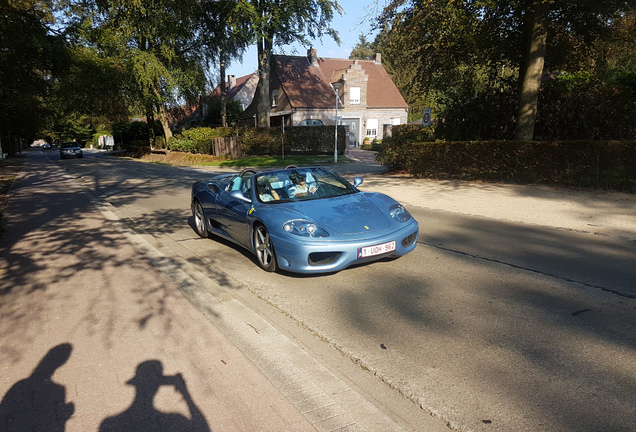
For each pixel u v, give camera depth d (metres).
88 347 3.33
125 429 2.40
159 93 31.02
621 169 9.85
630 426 2.32
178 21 29.20
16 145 64.19
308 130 29.28
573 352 3.14
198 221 7.37
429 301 4.21
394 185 12.99
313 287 4.70
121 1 26.98
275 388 2.78
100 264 5.54
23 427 2.43
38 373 2.98
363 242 4.60
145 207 10.69
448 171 13.54
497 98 15.37
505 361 3.06
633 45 15.66
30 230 7.69
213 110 44.62
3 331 3.63
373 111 39.69
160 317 3.88
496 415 2.47
